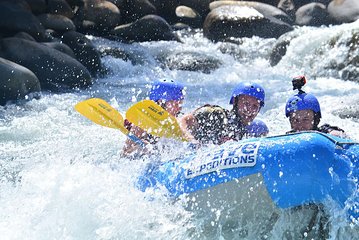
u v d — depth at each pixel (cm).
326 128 1262
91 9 3578
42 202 1173
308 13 3984
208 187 1066
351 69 2830
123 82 2870
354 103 2117
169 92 1349
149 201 1134
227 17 3706
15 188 1245
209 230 1075
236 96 1328
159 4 3950
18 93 2294
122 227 1112
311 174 996
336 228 1005
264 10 3978
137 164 1223
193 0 4053
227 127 1327
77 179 1195
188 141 1252
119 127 1345
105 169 1247
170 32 3616
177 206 1098
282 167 1008
